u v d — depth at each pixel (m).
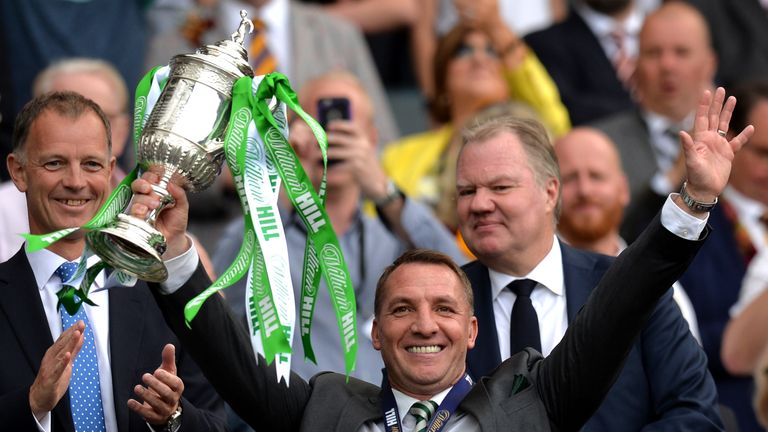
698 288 16.78
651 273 10.39
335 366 14.01
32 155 11.40
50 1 19.09
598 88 20.77
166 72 10.31
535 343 11.99
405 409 10.92
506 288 12.30
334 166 14.80
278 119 10.38
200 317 10.57
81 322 10.56
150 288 10.58
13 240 14.87
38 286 11.52
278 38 19.69
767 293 16.03
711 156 10.32
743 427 16.19
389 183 14.84
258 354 10.14
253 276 9.84
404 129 22.69
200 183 9.98
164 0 20.72
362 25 22.89
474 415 10.67
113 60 19.48
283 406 10.98
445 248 14.77
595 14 21.12
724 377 16.39
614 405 11.91
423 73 22.73
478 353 12.08
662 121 18.95
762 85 17.67
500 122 12.50
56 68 15.62
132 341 11.51
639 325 10.53
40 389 10.56
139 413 10.83
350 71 19.98
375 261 14.77
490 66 18.58
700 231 10.34
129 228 9.45
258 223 9.90
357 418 10.89
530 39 21.09
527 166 12.25
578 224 15.65
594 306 10.61
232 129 9.92
